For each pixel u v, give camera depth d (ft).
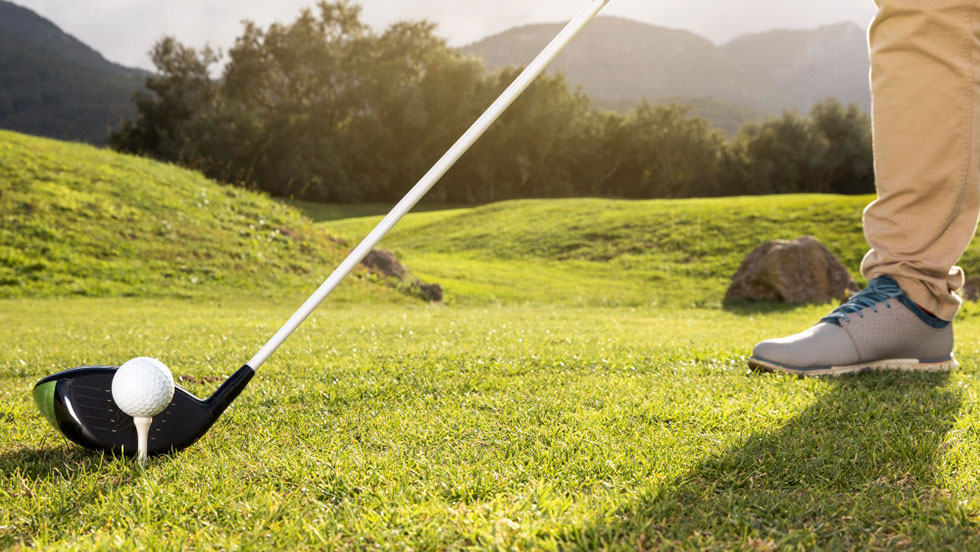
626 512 3.53
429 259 49.98
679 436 5.04
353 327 16.24
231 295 30.76
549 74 156.56
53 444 5.28
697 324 20.61
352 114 145.79
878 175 7.75
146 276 31.40
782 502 3.64
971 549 3.01
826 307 30.42
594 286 40.24
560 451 4.68
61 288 28.86
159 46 141.90
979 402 6.06
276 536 3.38
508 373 8.30
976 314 24.72
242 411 6.25
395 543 3.27
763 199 62.13
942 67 6.83
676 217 54.54
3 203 34.06
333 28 149.89
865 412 5.69
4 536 3.52
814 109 172.14
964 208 7.32
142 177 41.75
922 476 4.02
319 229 43.19
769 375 7.85
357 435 5.34
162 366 4.67
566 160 158.71
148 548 3.26
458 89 147.84
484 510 3.63
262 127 125.59
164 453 4.80
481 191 150.51
